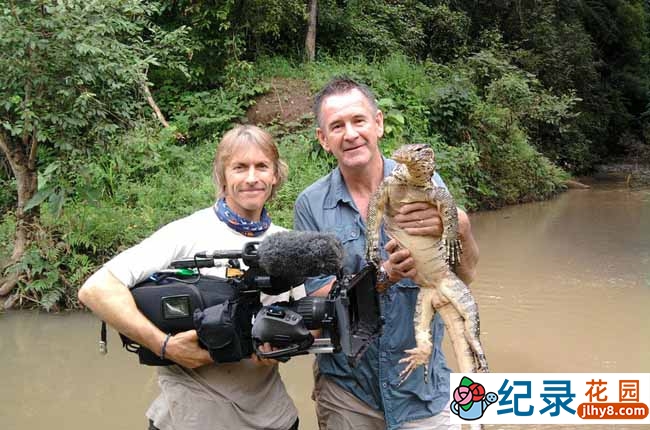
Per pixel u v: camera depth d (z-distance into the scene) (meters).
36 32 5.91
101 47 6.30
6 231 7.19
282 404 2.63
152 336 2.29
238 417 2.46
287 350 2.18
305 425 4.05
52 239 6.53
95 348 5.35
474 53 16.47
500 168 13.21
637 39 25.12
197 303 2.29
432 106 12.44
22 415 4.18
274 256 2.11
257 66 11.91
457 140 12.84
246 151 2.50
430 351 2.68
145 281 2.40
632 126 24.22
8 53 5.92
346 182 2.96
